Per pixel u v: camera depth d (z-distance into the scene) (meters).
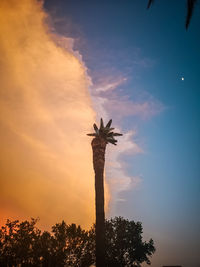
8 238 25.06
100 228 20.02
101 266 18.70
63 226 28.05
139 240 30.03
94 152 23.31
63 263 25.52
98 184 21.81
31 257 24.84
